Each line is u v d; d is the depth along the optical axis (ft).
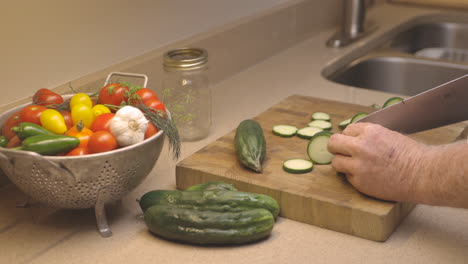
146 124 2.78
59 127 2.79
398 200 2.92
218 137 4.05
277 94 4.85
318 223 3.01
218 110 4.54
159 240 2.87
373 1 7.48
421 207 3.20
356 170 2.95
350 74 5.94
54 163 2.57
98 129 2.77
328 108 4.25
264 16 5.60
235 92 4.92
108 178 2.74
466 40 7.03
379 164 2.91
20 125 2.70
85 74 3.98
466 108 3.31
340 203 2.92
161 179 3.50
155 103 3.05
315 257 2.73
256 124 3.59
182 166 3.32
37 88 3.66
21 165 2.62
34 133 2.70
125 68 4.13
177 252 2.77
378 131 2.99
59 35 3.74
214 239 2.75
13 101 3.52
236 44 5.29
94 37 4.00
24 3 3.46
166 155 3.82
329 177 3.21
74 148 2.68
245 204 2.86
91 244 2.84
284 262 2.69
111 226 3.00
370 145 2.94
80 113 2.87
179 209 2.79
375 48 6.40
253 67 5.57
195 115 3.96
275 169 3.31
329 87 5.01
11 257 2.74
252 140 3.34
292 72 5.39
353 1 6.22
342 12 6.85
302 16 6.20
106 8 4.05
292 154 3.51
